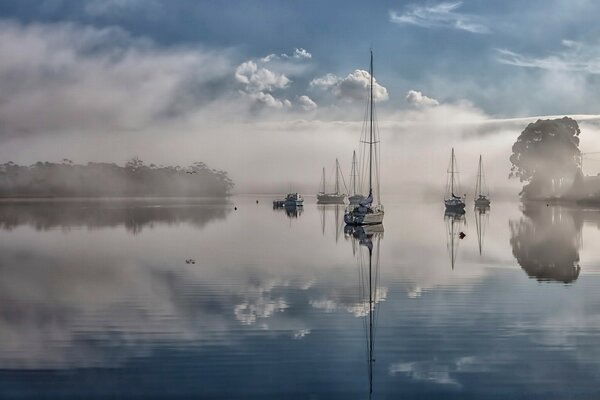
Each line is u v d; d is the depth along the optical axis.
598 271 33.66
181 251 44.69
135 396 15.20
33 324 21.62
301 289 28.41
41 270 34.69
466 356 18.09
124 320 22.16
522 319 22.30
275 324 21.61
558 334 20.33
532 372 16.78
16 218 87.62
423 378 16.39
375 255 42.09
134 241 52.69
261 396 15.21
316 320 22.20
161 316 22.77
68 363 17.47
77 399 15.04
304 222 81.38
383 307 24.36
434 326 21.33
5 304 24.89
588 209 106.56
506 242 50.69
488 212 106.06
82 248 46.75
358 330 20.86
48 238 55.38
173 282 30.34
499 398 15.11
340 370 16.97
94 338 19.88
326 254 42.78
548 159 138.75
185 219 87.62
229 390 15.56
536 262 37.78
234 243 51.00
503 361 17.64
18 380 16.23
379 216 73.62
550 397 15.17
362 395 15.32
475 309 23.92
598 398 15.10
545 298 26.00
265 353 18.33
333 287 28.98
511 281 30.47
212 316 22.78
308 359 17.80
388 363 17.52
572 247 46.09
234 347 18.91
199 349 18.69
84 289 28.36
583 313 23.17
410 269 35.00
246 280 30.98
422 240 53.72
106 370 16.92
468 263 37.56
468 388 15.73
